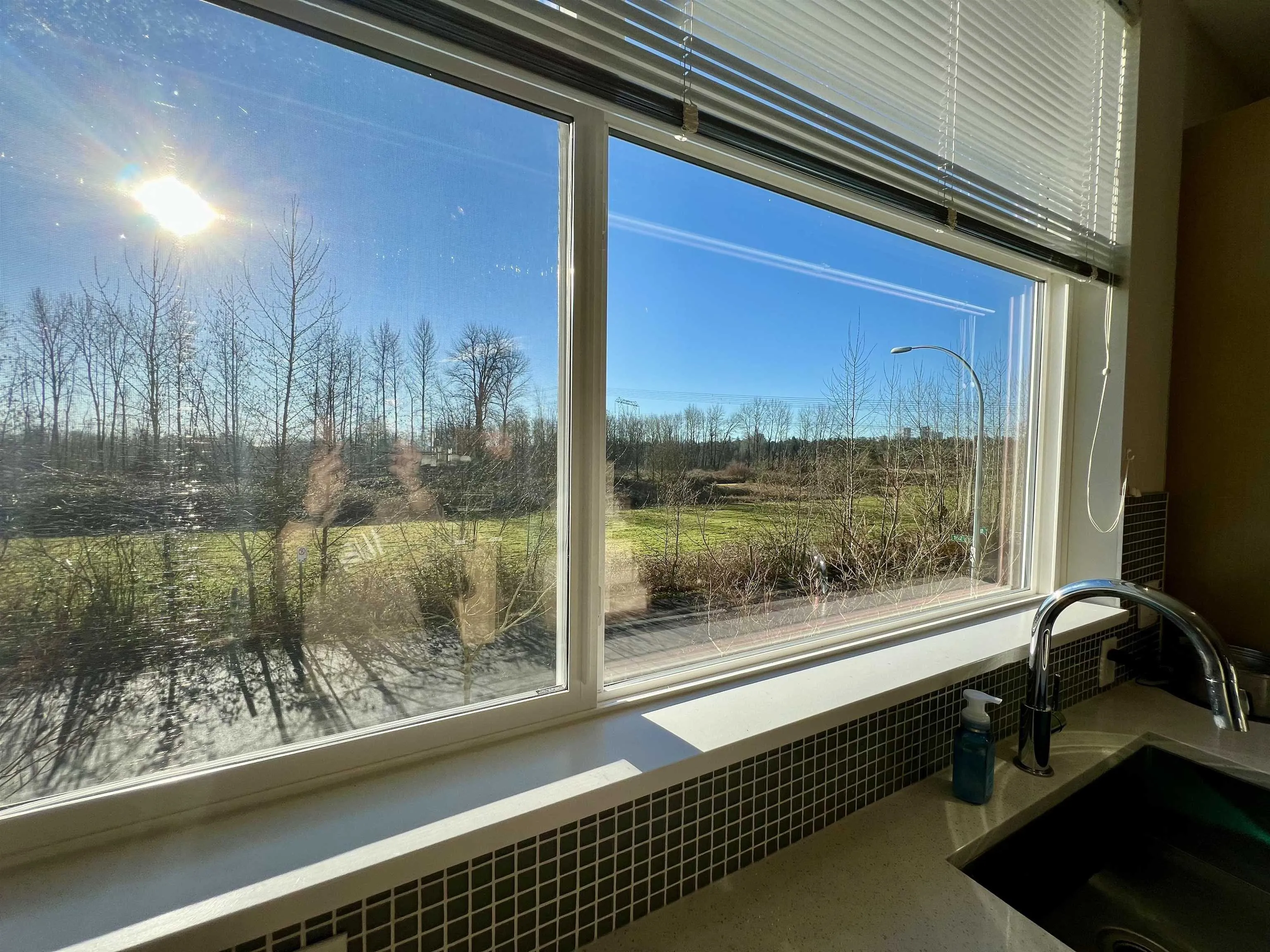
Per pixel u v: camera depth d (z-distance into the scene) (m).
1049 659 1.17
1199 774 1.07
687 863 0.68
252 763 0.55
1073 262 1.31
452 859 0.51
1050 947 0.61
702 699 0.83
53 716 0.48
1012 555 1.48
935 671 0.96
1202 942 0.87
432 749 0.65
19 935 0.40
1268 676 1.21
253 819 0.54
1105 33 1.34
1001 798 0.90
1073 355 1.51
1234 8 1.55
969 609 1.33
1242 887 0.98
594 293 0.75
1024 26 1.15
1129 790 1.10
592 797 0.59
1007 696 1.10
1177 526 1.62
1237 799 1.02
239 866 0.47
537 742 0.70
